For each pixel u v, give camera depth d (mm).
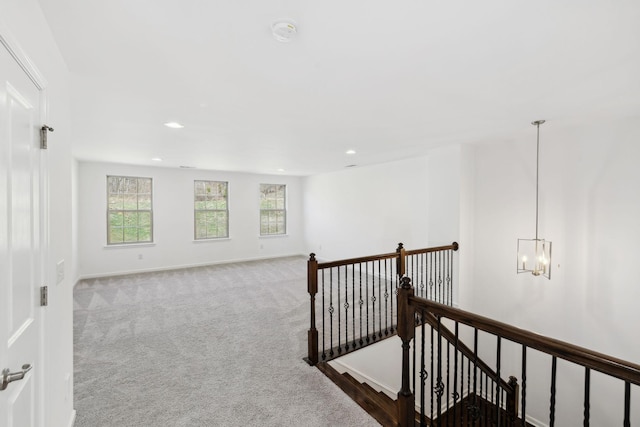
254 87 2285
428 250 4016
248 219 7980
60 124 1718
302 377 2574
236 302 4605
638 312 3078
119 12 1393
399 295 1924
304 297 4863
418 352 3904
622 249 3180
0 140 1000
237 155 5180
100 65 1912
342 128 3451
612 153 3240
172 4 1338
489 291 4383
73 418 2000
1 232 1010
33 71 1269
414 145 4391
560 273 3652
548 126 3455
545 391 3770
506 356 4137
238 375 2598
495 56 1833
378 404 2244
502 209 4227
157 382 2490
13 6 1085
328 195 7816
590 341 3406
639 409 3098
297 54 1800
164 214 6812
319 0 1314
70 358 1929
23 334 1190
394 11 1396
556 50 1766
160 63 1901
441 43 1686
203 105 2664
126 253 6391
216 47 1717
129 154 5074
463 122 3242
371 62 1902
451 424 3703
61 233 1712
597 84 2248
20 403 1164
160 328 3615
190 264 7148
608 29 1549
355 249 6953
